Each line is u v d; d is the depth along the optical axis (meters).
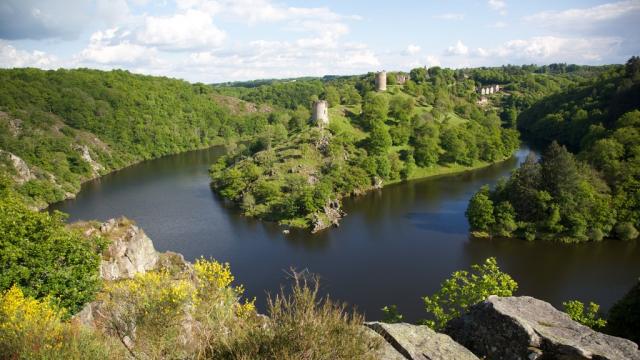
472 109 195.88
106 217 93.75
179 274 35.38
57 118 164.00
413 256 69.75
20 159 114.56
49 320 16.05
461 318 17.89
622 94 130.00
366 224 86.38
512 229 77.56
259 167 114.44
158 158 180.00
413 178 127.44
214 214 94.62
